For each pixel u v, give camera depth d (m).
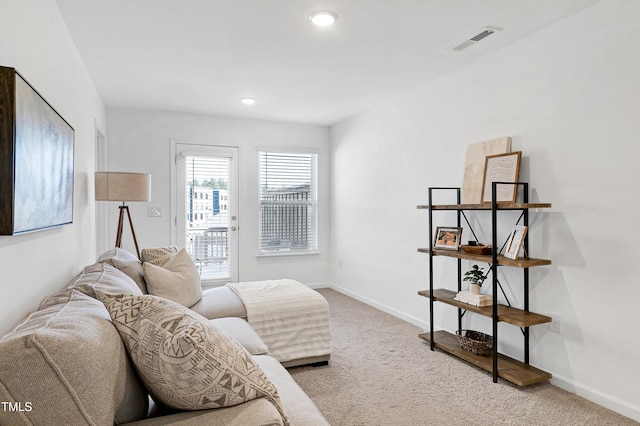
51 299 1.32
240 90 3.95
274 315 2.75
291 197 5.55
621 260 2.18
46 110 1.68
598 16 2.27
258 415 1.05
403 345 3.29
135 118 4.70
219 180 5.14
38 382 0.81
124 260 2.56
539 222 2.63
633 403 2.13
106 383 0.93
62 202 2.04
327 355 2.89
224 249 5.18
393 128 4.23
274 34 2.66
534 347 2.68
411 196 3.93
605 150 2.25
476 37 2.73
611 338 2.22
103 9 2.27
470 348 2.91
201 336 1.05
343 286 5.34
